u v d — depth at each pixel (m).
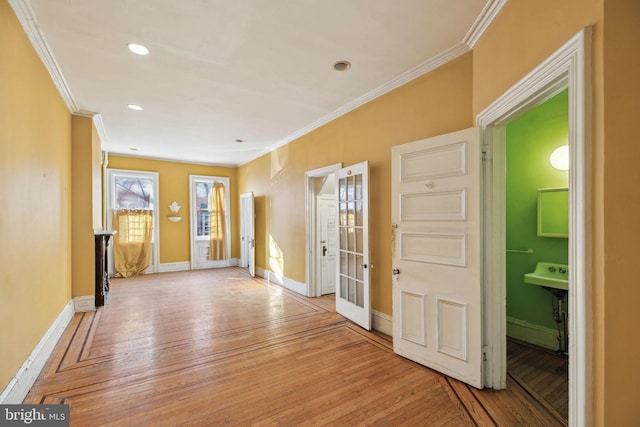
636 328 1.22
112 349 2.89
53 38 2.33
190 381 2.33
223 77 3.01
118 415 1.92
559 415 1.93
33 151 2.36
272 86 3.22
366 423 1.86
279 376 2.41
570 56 1.33
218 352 2.84
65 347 2.92
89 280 4.05
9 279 1.90
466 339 2.27
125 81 3.07
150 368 2.53
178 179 7.17
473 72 2.36
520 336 3.13
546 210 2.93
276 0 1.94
